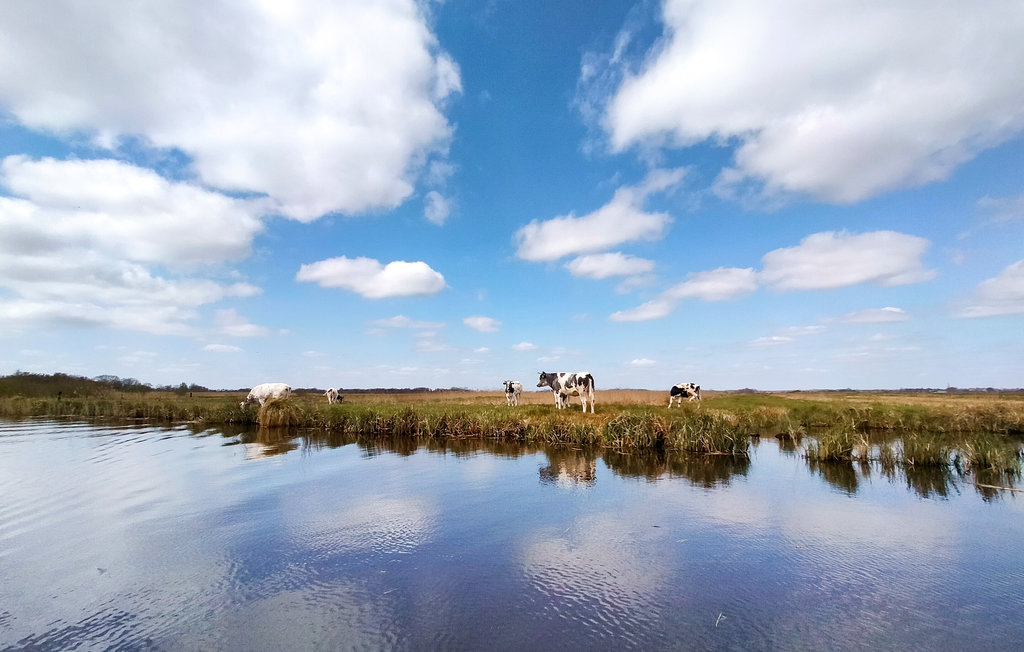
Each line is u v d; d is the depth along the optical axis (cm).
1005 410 2086
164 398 3919
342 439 2075
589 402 3152
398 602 586
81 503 1031
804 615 553
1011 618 544
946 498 1070
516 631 516
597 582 644
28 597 600
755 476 1297
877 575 666
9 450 1736
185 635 511
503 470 1386
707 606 576
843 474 1320
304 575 668
